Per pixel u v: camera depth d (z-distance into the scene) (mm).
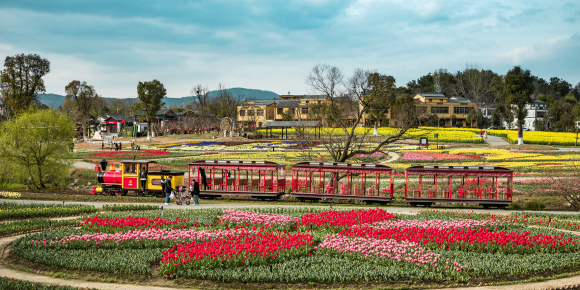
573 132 97062
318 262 15953
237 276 14320
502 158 57875
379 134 94375
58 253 16656
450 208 29562
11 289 12906
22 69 95188
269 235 18500
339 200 32781
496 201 29578
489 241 17781
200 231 19609
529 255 16797
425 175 30859
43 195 32688
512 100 76250
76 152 74938
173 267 14844
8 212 23641
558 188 30859
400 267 15328
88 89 111438
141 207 26797
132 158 64125
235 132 110000
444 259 16031
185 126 120938
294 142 90812
